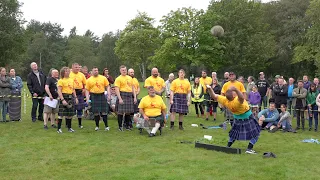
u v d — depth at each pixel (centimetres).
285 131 912
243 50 3297
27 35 3931
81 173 478
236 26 3372
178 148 646
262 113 952
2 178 454
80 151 612
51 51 6538
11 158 557
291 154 612
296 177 468
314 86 960
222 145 675
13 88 984
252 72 3719
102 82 836
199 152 614
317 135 868
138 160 554
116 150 623
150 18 4153
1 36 3597
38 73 988
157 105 799
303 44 3419
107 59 6216
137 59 4128
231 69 3412
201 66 3603
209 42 3209
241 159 564
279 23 3819
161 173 476
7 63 3816
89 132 818
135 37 4016
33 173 478
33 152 601
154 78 929
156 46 4078
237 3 3412
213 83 1143
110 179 450
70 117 818
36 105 980
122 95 852
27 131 814
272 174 480
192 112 1362
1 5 3716
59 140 709
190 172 483
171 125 902
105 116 847
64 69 795
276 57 3725
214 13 3316
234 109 602
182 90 888
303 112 969
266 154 588
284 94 1058
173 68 3356
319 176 475
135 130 866
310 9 2986
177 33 3341
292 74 3909
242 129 613
